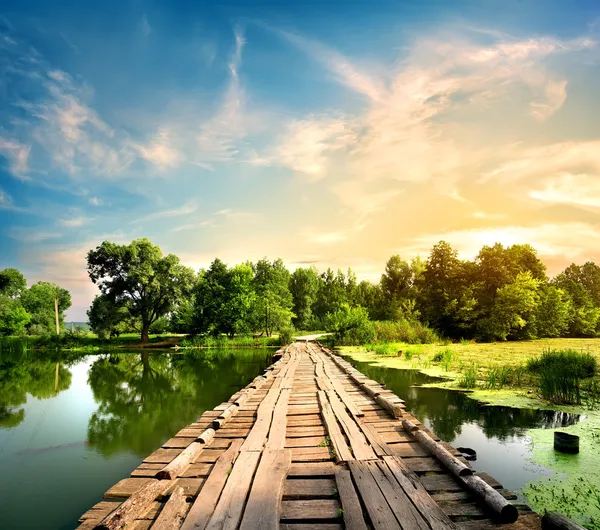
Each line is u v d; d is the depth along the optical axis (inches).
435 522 145.2
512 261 1503.4
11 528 209.2
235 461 209.6
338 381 475.2
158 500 172.9
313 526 149.3
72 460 310.3
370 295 2421.3
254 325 1588.3
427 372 626.2
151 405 491.8
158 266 1674.5
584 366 586.2
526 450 280.7
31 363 991.0
